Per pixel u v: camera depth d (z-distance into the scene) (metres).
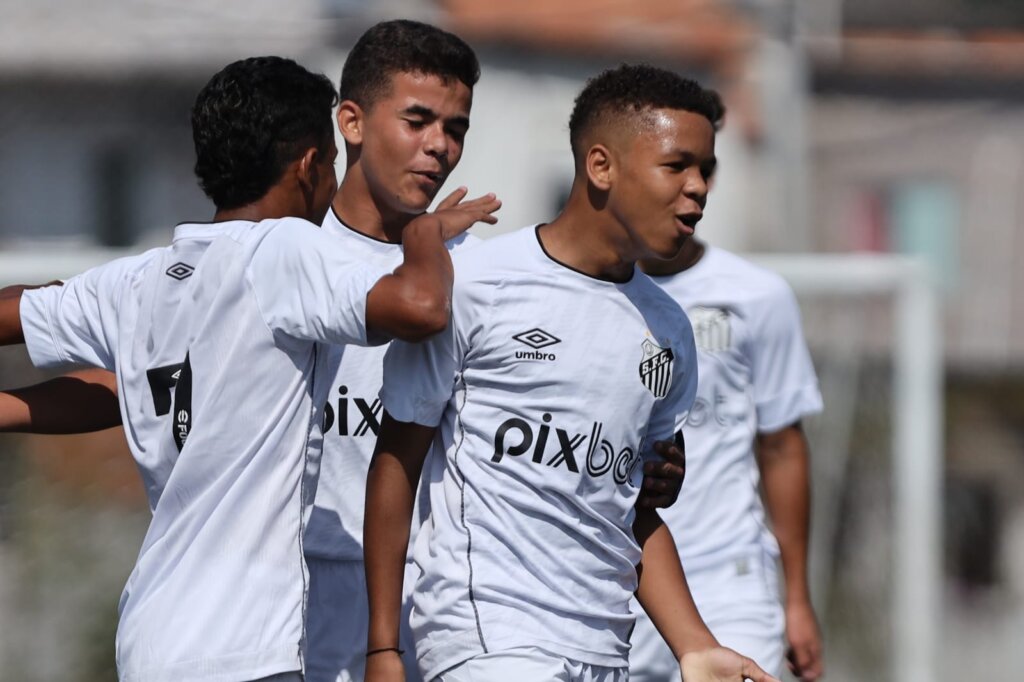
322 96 13.82
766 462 19.48
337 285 12.60
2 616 26.58
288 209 13.74
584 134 13.51
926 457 29.84
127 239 55.16
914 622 29.70
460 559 13.35
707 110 13.47
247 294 12.87
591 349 13.43
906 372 29.80
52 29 52.06
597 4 52.00
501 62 50.75
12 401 14.16
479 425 13.41
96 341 13.80
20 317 13.98
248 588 12.59
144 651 12.52
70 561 26.73
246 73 13.57
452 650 13.31
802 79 53.84
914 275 29.45
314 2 50.75
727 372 18.39
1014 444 57.19
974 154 62.75
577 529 13.45
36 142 54.56
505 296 13.36
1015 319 61.38
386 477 13.49
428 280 12.48
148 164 55.22
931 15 65.56
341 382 14.94
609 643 13.77
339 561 15.05
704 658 13.89
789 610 19.50
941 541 54.94
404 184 14.91
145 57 51.25
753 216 52.34
